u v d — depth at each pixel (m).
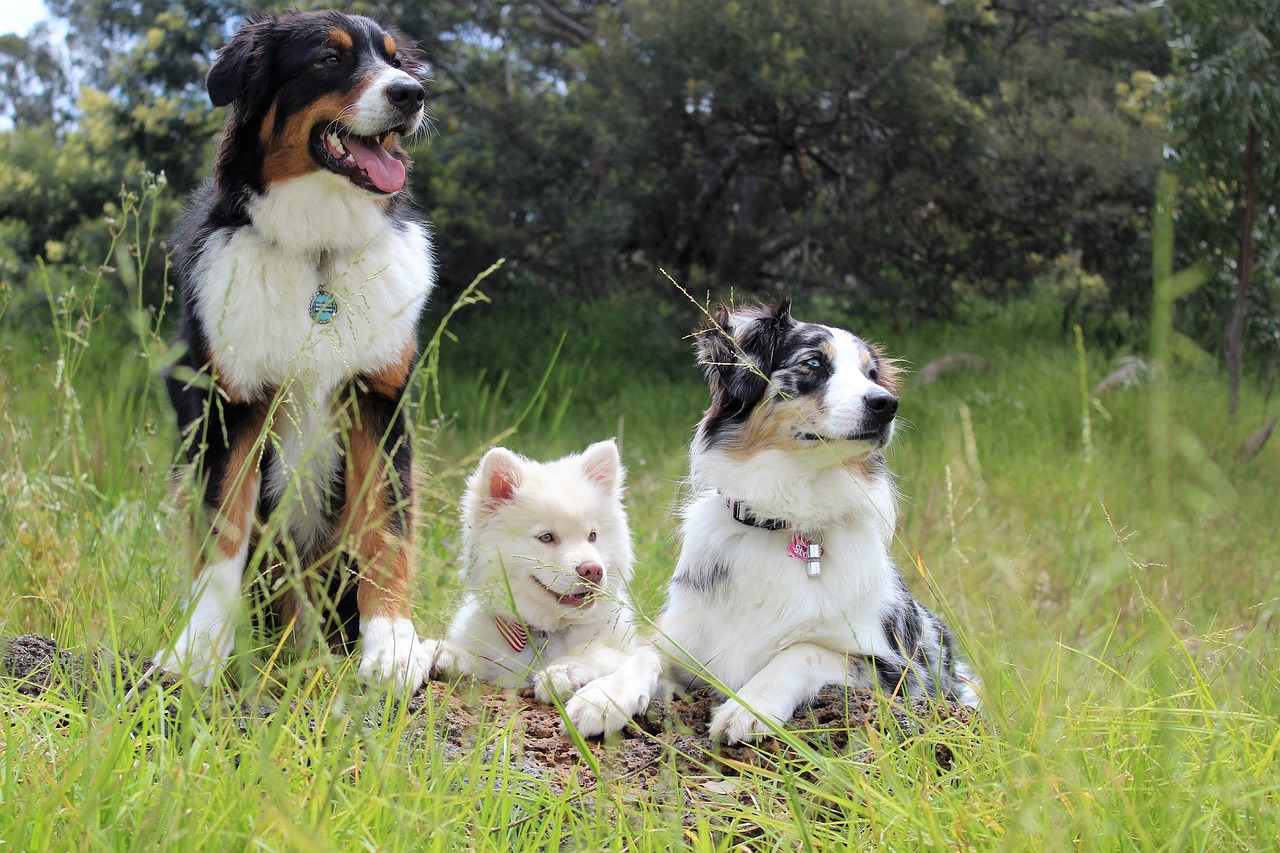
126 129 14.34
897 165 14.20
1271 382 11.58
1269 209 10.97
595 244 14.13
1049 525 7.08
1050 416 11.04
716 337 4.29
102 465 5.89
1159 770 2.70
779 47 12.95
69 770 2.49
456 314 14.75
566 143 14.67
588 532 4.30
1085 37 16.56
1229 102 9.68
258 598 4.00
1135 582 3.65
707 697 3.89
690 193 14.23
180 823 2.33
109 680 2.89
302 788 2.58
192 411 4.02
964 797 2.82
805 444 3.96
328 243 4.00
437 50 16.48
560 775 3.15
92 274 5.15
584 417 12.70
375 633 3.83
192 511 3.87
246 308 3.89
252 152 4.03
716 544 4.09
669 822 2.79
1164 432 2.45
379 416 4.11
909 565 6.50
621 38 13.78
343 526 4.12
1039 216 14.47
